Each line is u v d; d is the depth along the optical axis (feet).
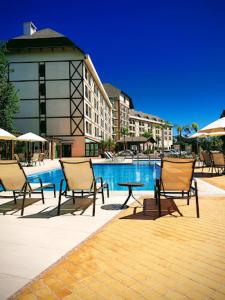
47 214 14.89
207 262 8.32
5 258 8.74
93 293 6.67
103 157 107.76
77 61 105.81
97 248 9.61
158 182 14.70
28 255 8.97
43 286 7.01
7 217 14.29
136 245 9.85
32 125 106.42
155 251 9.25
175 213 14.60
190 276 7.45
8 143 73.41
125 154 114.93
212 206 16.08
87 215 14.48
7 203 18.21
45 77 106.32
